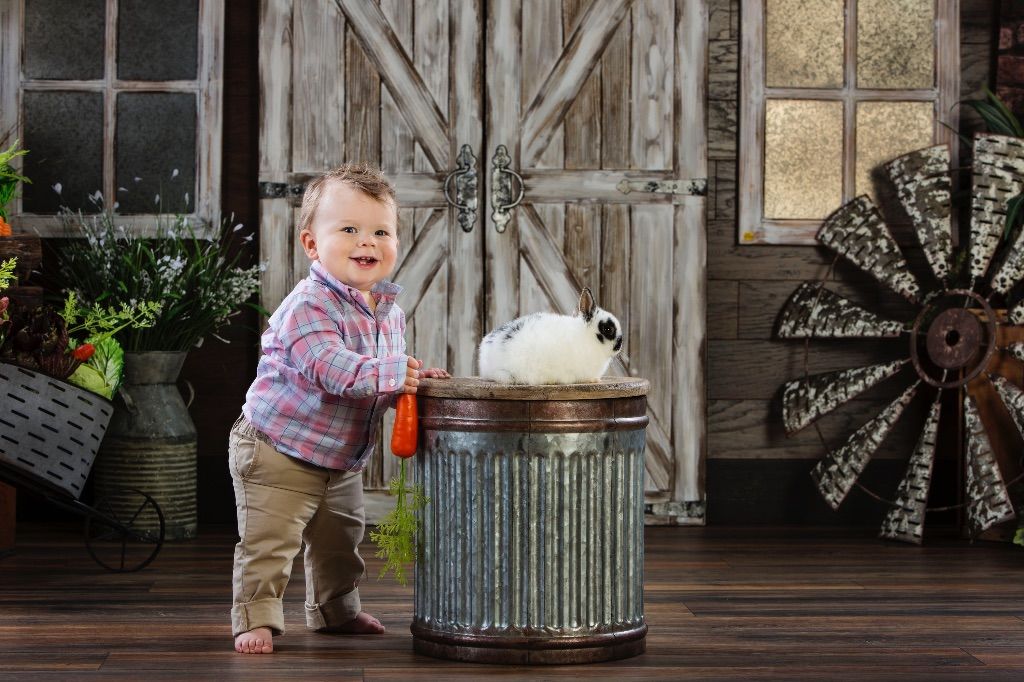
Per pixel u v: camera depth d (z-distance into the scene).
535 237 4.35
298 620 2.88
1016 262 4.11
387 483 4.32
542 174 4.34
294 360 2.50
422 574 2.56
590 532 2.47
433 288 4.34
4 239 3.62
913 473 4.12
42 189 4.38
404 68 4.33
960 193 4.38
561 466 2.44
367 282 2.57
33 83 4.37
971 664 2.48
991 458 4.04
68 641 2.62
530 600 2.45
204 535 4.09
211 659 2.47
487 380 2.58
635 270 4.36
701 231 4.36
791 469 4.45
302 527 2.60
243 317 4.39
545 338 2.48
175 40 4.38
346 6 4.32
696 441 4.38
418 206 4.34
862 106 4.44
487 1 4.33
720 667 2.45
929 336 4.16
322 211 2.58
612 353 2.56
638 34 4.34
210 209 4.38
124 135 4.38
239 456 2.59
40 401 3.24
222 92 4.38
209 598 3.08
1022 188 4.12
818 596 3.18
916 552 3.88
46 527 4.17
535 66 4.34
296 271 4.34
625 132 4.35
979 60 4.46
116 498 3.94
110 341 3.65
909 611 3.00
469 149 4.34
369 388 2.42
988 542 4.08
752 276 4.45
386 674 2.37
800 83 4.43
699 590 3.26
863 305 4.44
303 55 4.32
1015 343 4.09
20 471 3.20
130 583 3.27
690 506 4.38
